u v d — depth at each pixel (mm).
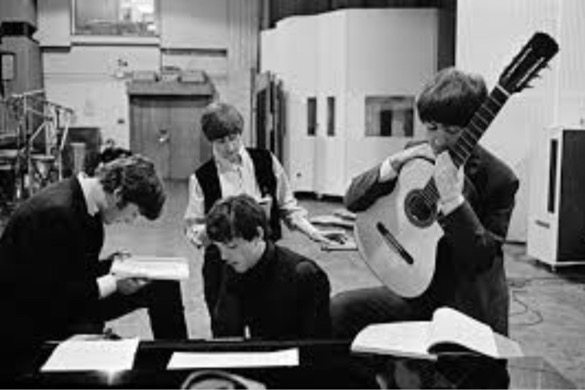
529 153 6836
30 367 1642
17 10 12039
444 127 2014
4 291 2264
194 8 13406
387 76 10086
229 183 2955
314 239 2977
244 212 2133
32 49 12531
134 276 2549
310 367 1613
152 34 13492
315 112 10852
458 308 2123
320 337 2244
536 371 1600
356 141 10266
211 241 2395
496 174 2092
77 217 2229
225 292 2334
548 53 1904
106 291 2504
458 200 1941
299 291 2242
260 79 11852
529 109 6785
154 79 13047
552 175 5801
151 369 1603
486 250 1967
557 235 5750
